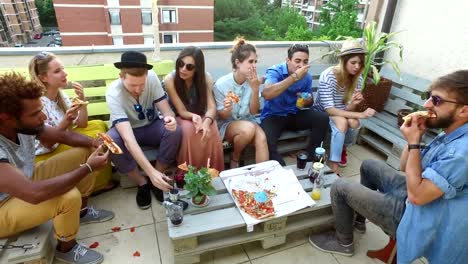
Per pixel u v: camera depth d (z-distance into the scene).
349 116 2.21
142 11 17.16
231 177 1.71
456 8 2.36
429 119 1.10
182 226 1.40
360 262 1.59
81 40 17.59
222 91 2.09
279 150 2.39
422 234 1.14
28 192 1.11
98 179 1.94
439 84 1.05
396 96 2.83
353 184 1.46
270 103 2.26
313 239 1.68
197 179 1.47
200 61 1.89
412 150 1.11
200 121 1.90
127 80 1.67
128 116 1.89
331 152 2.27
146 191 1.92
